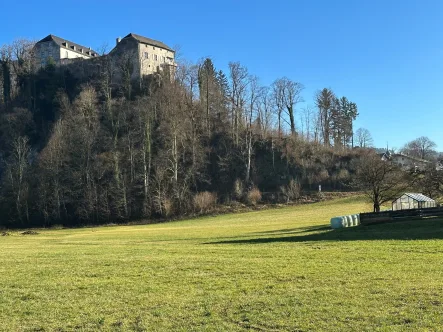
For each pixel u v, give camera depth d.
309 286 14.16
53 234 58.91
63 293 14.54
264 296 13.06
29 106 119.69
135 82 121.31
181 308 12.17
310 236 31.75
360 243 25.11
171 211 82.62
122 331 10.47
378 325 10.02
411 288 13.12
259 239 32.06
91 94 106.62
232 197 88.00
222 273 17.05
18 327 11.07
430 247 21.72
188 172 91.00
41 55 137.88
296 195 88.69
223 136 105.56
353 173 95.38
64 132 96.56
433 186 54.00
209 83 114.31
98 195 85.75
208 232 46.00
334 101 134.50
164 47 133.50
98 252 26.66
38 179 89.88
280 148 103.56
